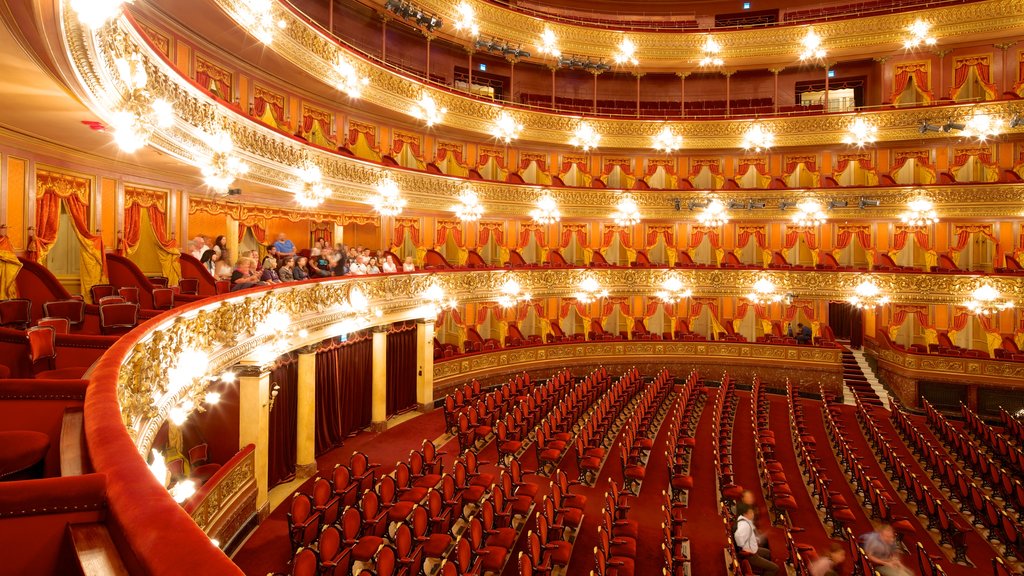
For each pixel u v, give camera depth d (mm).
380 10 22922
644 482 16406
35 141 10555
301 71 17281
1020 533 12570
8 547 2256
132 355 6473
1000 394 24203
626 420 21828
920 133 25828
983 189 25000
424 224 24953
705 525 13930
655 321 30672
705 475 17016
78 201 11883
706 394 25266
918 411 24703
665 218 28672
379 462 16859
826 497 14047
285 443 15547
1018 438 20234
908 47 26781
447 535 11328
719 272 28484
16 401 4707
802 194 27422
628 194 28438
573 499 13602
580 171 29266
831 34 27516
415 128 24297
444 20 24312
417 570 10078
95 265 11688
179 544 1765
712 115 29750
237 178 13344
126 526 2004
